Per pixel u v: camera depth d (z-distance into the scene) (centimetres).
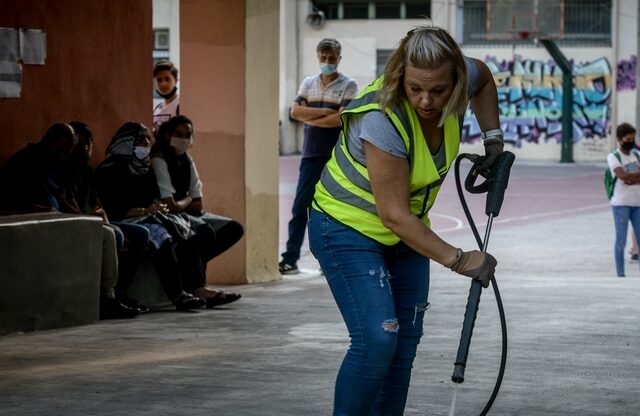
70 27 1012
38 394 612
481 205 2394
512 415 569
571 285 1132
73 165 919
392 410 468
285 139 4481
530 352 739
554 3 4359
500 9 4403
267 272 1186
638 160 1419
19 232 816
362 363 433
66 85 1009
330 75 1212
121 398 602
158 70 1253
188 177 998
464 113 441
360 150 432
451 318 889
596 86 4388
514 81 4456
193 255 962
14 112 954
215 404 587
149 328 848
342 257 439
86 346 766
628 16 4350
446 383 641
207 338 800
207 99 1147
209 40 1144
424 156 427
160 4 4172
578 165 4178
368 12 4547
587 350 747
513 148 4484
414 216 421
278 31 1179
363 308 432
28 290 825
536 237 1847
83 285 866
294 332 827
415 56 409
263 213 1173
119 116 1070
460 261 423
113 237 895
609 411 579
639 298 1016
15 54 954
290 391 618
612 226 2020
